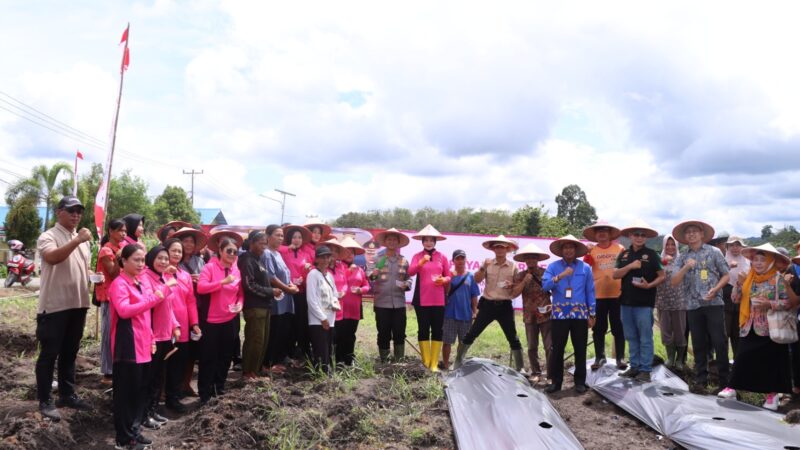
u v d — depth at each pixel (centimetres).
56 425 540
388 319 877
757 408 629
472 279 903
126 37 898
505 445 522
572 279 758
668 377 780
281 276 759
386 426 586
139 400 533
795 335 655
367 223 5256
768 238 2014
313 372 740
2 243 3434
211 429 559
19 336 886
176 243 623
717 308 741
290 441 532
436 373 785
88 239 551
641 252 766
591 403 712
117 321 521
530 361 844
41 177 3148
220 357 662
